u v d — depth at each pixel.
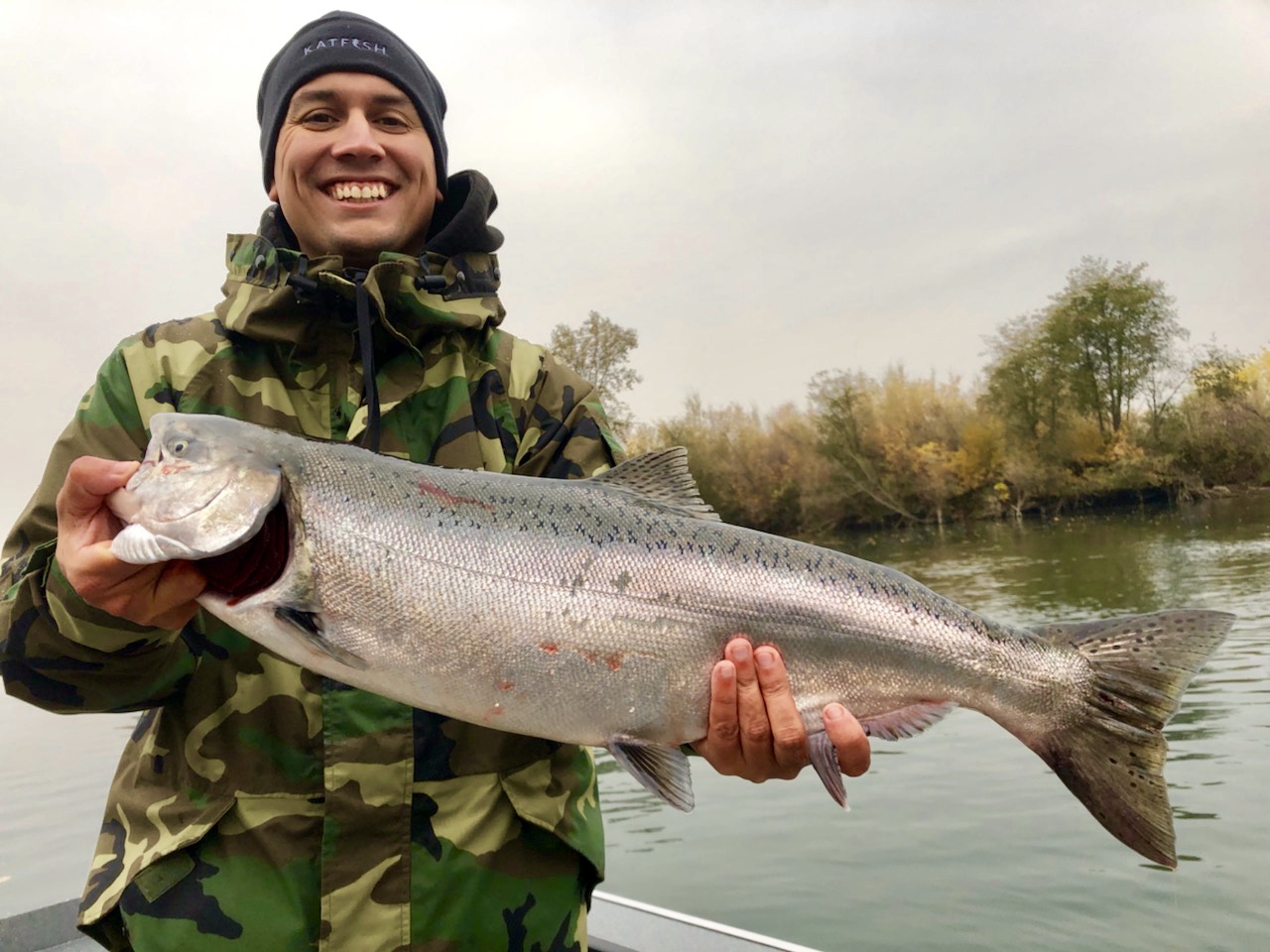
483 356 0.81
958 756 2.92
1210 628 0.80
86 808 2.68
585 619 0.72
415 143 0.84
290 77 0.83
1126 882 1.86
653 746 0.73
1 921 1.20
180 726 0.67
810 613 0.78
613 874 2.15
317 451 0.71
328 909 0.62
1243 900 1.72
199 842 0.64
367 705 0.67
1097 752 0.81
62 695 0.62
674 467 0.80
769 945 1.11
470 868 0.66
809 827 2.37
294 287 0.72
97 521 0.61
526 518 0.74
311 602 0.68
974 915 1.74
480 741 0.70
